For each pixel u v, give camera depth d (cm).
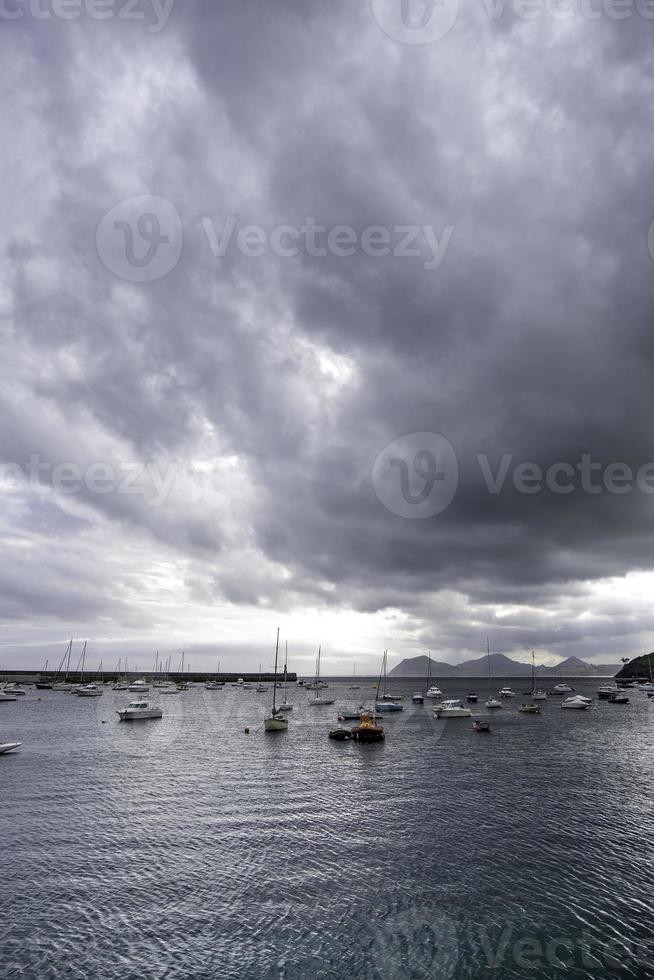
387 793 4806
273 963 2238
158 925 2506
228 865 3159
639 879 2939
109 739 8194
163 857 3278
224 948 2334
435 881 2936
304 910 2641
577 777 5459
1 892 2811
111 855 3309
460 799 4584
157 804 4438
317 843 3516
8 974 2158
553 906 2655
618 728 9669
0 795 4716
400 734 8825
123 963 2231
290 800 4569
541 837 3600
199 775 5572
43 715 11925
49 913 2606
